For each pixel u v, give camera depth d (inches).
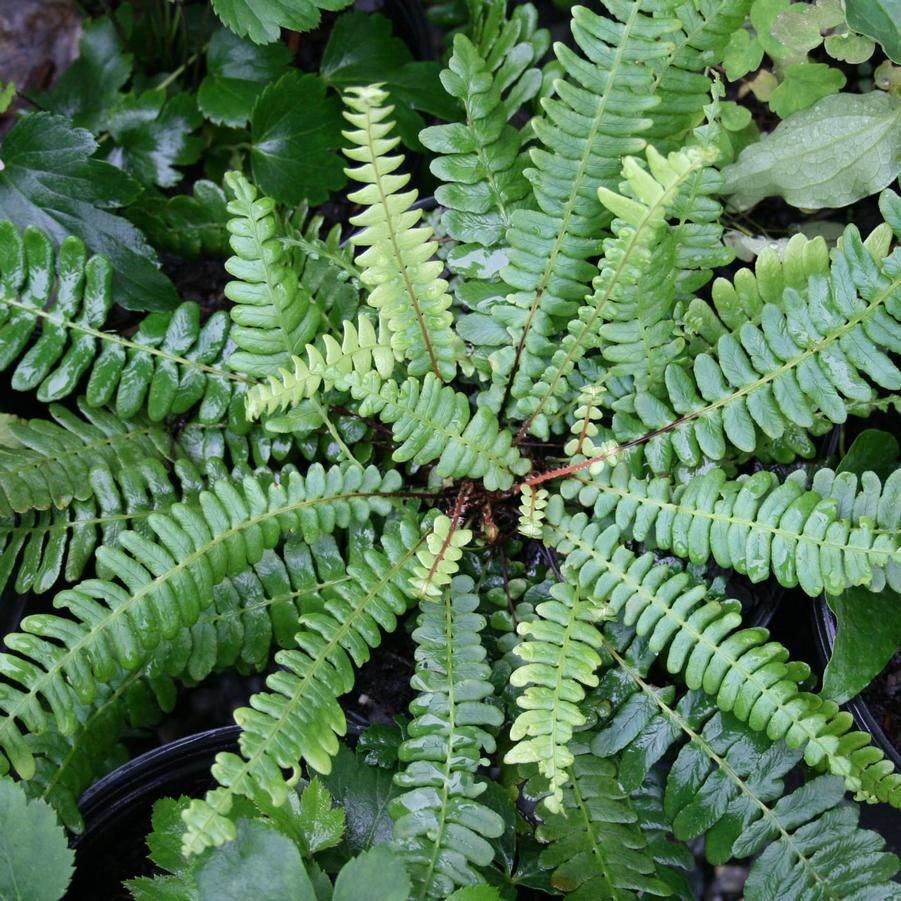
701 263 30.6
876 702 32.2
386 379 31.2
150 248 33.2
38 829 27.7
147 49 38.7
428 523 30.8
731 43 33.0
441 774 28.8
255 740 27.0
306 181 34.5
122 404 30.9
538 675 28.3
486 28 33.1
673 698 30.3
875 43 34.9
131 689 30.8
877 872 28.8
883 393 33.4
